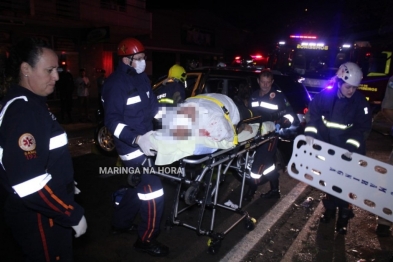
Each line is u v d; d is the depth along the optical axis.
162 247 2.97
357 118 3.28
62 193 1.81
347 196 2.88
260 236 3.41
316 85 9.89
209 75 5.22
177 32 19.70
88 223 3.50
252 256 3.05
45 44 1.68
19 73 1.65
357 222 3.83
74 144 6.68
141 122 2.79
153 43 18.08
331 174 2.96
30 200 1.59
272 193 4.38
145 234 2.86
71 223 1.76
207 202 3.07
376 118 4.28
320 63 10.84
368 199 2.75
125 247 3.09
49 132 1.70
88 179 4.74
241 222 3.67
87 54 13.88
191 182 2.73
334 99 3.29
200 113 2.55
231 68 5.42
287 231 3.54
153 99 2.95
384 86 10.85
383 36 10.80
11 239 3.13
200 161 2.56
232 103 2.95
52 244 1.82
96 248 3.05
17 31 11.09
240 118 3.16
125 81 2.65
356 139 3.18
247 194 4.28
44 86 1.69
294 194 4.59
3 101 1.65
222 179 3.29
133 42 2.66
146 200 2.78
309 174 3.12
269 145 3.81
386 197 2.64
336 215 3.95
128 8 14.82
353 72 3.03
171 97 3.79
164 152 2.41
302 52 10.91
